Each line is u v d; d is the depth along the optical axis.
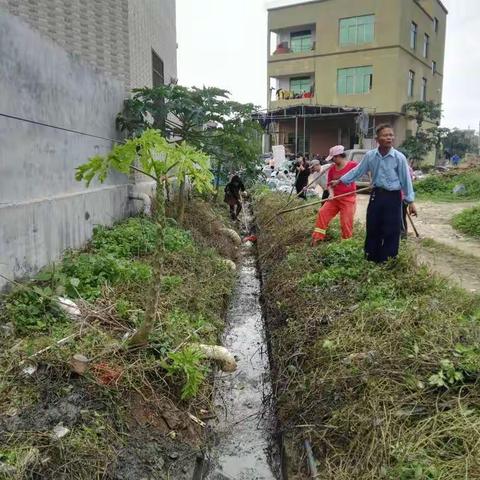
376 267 5.23
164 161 3.27
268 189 15.62
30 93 4.90
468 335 3.43
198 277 6.18
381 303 4.30
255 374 4.71
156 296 3.60
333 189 6.84
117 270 5.02
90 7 7.07
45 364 3.29
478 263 6.72
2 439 2.68
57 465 2.63
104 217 7.02
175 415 3.46
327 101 29.67
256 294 7.04
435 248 7.63
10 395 3.02
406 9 27.81
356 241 6.38
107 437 2.94
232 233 10.23
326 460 2.97
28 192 4.83
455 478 2.37
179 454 3.21
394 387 3.12
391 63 27.70
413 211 5.27
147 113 8.80
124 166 3.23
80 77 6.33
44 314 3.97
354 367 3.46
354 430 3.01
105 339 3.75
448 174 18.02
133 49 8.69
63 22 6.40
